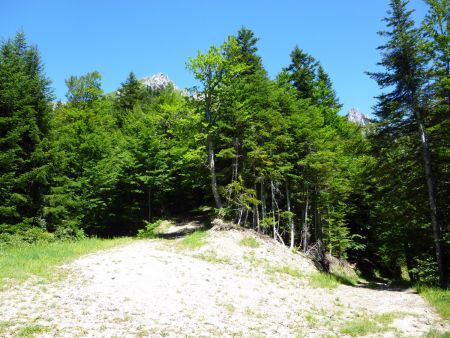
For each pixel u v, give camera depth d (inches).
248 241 882.8
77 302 408.2
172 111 1249.4
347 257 1232.8
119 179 1197.1
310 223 1122.0
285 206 1122.7
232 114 975.6
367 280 1131.3
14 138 796.6
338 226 1131.3
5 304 375.9
